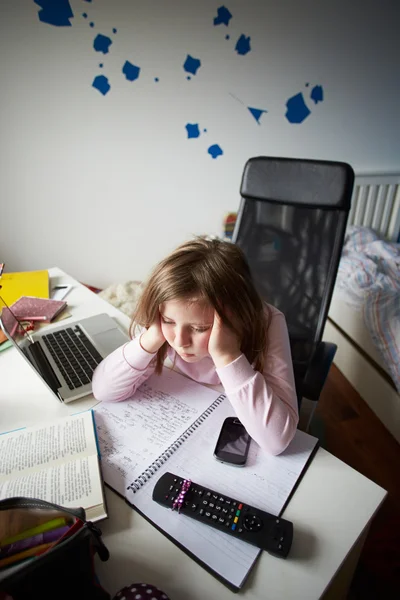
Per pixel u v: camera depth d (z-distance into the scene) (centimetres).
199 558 49
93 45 179
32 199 207
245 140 213
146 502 57
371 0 188
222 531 52
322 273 119
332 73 204
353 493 58
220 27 184
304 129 216
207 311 67
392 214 241
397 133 226
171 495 56
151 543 51
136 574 48
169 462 63
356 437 155
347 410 170
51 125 192
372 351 165
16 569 38
